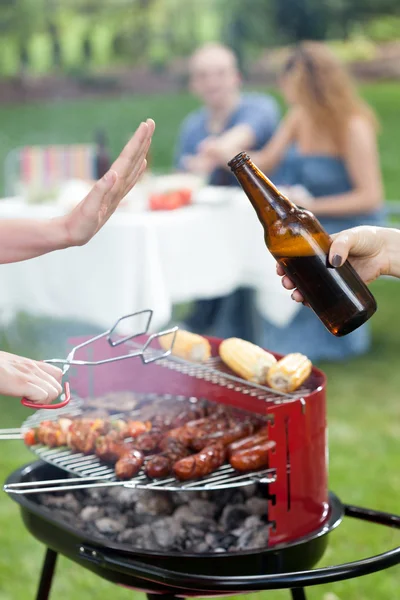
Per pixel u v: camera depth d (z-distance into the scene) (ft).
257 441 4.91
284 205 4.33
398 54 43.68
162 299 11.66
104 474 4.93
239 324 14.97
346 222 13.92
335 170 14.28
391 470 10.52
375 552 8.58
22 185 14.51
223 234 12.62
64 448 5.33
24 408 13.24
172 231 11.85
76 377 6.02
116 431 5.22
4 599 8.06
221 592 4.42
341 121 14.10
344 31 43.68
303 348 14.97
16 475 5.29
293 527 4.61
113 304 11.71
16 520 9.62
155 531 4.95
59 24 43.19
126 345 5.98
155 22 43.83
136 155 3.73
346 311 4.20
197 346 5.82
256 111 15.34
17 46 42.83
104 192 3.69
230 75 15.35
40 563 8.78
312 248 4.25
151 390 6.07
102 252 11.74
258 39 42.68
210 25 43.50
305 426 4.59
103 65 43.75
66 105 43.14
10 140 41.14
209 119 15.75
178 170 16.06
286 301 13.25
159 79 43.91
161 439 5.10
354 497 9.78
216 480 4.74
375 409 12.73
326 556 8.49
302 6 42.47
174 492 5.25
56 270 12.10
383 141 41.22
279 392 5.17
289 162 14.73
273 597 8.11
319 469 4.73
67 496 5.38
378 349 15.90
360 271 4.56
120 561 4.34
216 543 4.84
